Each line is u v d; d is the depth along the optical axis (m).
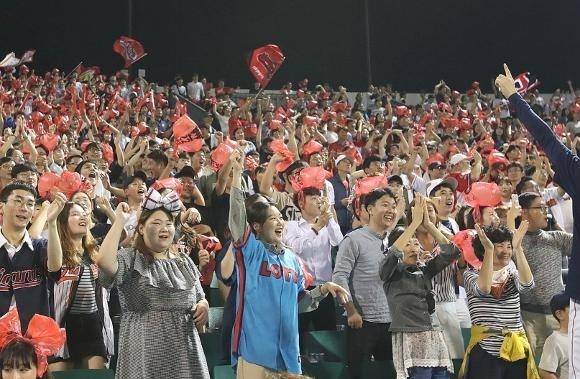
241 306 6.35
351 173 12.41
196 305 6.46
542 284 8.38
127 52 19.62
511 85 5.25
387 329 7.55
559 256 8.49
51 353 5.25
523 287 7.30
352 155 15.13
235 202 6.41
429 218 7.95
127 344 6.21
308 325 8.65
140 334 6.20
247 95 27.83
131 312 6.28
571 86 30.56
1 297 6.38
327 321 8.63
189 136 11.53
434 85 33.47
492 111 25.89
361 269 7.55
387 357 7.75
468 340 8.43
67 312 6.90
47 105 19.27
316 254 8.65
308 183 8.90
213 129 19.58
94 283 7.07
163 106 22.95
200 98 27.88
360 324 7.44
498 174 12.94
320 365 7.61
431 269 7.34
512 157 15.45
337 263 7.54
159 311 6.26
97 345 7.02
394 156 15.19
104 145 13.13
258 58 14.77
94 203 9.48
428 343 7.21
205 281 8.59
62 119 17.03
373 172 12.17
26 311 6.40
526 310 8.45
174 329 6.27
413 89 33.31
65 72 31.11
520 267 7.32
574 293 4.91
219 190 9.88
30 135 13.43
